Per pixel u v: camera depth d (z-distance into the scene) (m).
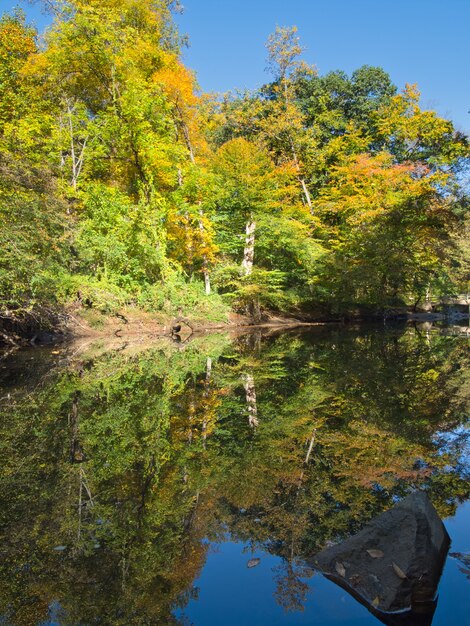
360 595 2.22
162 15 22.94
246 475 3.82
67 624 2.02
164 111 18.42
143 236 17.34
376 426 5.27
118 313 16.52
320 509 3.13
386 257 22.91
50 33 17.92
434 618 2.04
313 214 28.39
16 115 18.31
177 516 3.12
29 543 2.79
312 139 29.12
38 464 4.21
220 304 20.84
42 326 13.81
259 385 8.09
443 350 12.92
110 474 3.96
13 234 10.64
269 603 2.16
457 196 27.33
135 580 2.36
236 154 22.75
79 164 18.39
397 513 2.56
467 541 2.62
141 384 8.19
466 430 5.04
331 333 18.92
